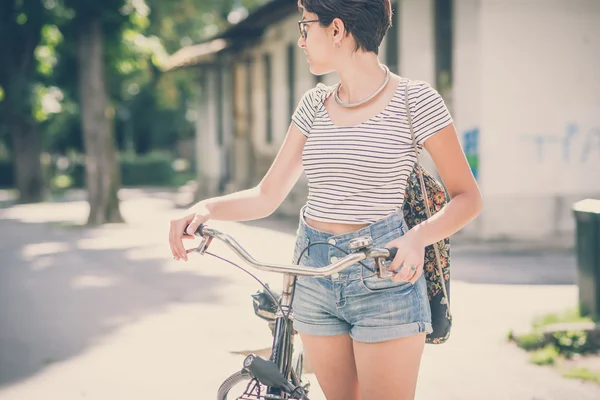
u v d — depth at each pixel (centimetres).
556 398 514
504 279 989
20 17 2256
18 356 661
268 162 2322
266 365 270
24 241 1606
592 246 673
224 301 893
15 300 924
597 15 1341
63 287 1013
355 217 278
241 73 2566
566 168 1348
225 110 2741
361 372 285
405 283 279
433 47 1409
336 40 282
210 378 584
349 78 285
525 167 1336
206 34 3516
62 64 2498
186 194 3581
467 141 1352
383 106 279
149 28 2720
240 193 314
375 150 275
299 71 2045
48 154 4672
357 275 278
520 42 1325
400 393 281
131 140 5216
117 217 2006
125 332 743
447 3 1391
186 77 3152
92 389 564
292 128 306
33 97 2609
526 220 1338
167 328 755
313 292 292
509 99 1327
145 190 4153
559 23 1334
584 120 1348
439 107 276
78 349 682
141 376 594
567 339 631
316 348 299
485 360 610
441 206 298
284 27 2127
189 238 291
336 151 280
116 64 2120
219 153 2825
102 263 1241
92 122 1989
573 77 1342
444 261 299
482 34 1315
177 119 5081
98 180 1992
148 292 960
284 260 1217
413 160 281
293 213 2095
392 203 280
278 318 298
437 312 301
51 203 3045
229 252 1329
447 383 551
